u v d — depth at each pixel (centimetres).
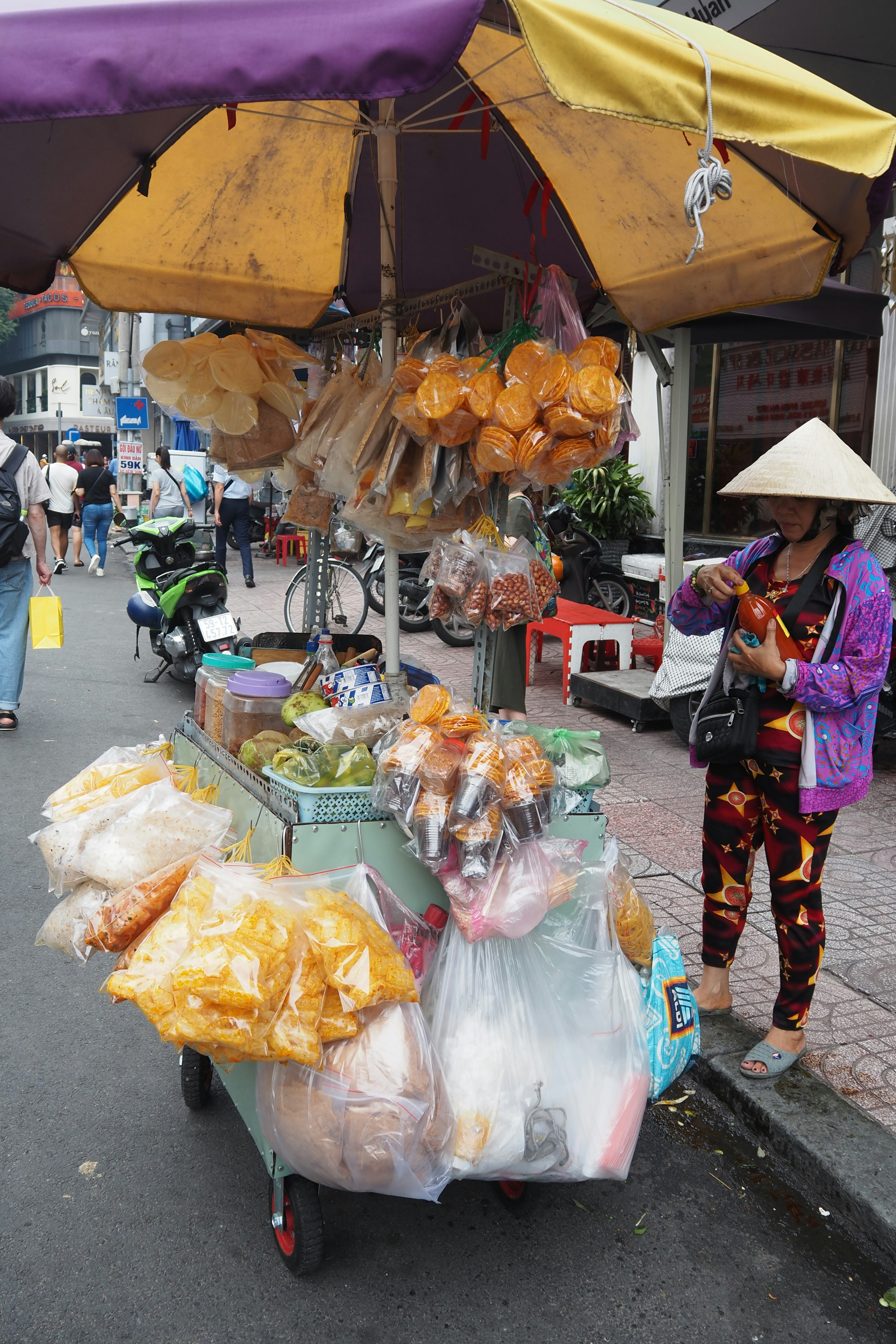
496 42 269
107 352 3494
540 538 414
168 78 159
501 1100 223
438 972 237
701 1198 273
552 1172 230
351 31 155
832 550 292
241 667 344
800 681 278
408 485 286
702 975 363
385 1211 264
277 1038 195
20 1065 326
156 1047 340
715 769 323
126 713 741
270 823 247
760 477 283
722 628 324
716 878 331
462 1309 229
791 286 300
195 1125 298
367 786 242
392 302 304
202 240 360
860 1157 273
